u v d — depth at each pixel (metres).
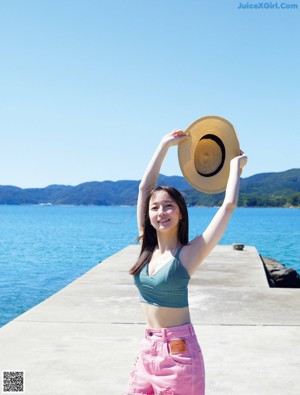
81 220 104.06
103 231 60.12
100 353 6.07
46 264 24.19
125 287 10.29
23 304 13.84
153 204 3.40
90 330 7.05
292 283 16.19
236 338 6.73
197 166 3.66
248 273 12.36
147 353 3.24
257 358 5.95
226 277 11.74
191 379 3.15
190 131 3.62
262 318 7.77
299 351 6.21
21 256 28.25
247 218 113.88
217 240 3.29
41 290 16.28
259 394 4.95
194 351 3.21
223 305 8.66
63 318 7.70
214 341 6.59
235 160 3.47
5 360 5.82
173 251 3.35
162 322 3.25
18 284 17.62
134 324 7.38
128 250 17.73
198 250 3.29
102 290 9.95
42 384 5.12
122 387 5.07
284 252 31.30
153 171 3.69
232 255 16.38
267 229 62.00
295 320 7.66
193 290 10.06
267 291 9.97
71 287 10.28
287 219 105.62
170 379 3.15
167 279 3.22
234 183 3.38
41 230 61.31
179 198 3.40
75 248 34.06
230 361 5.84
